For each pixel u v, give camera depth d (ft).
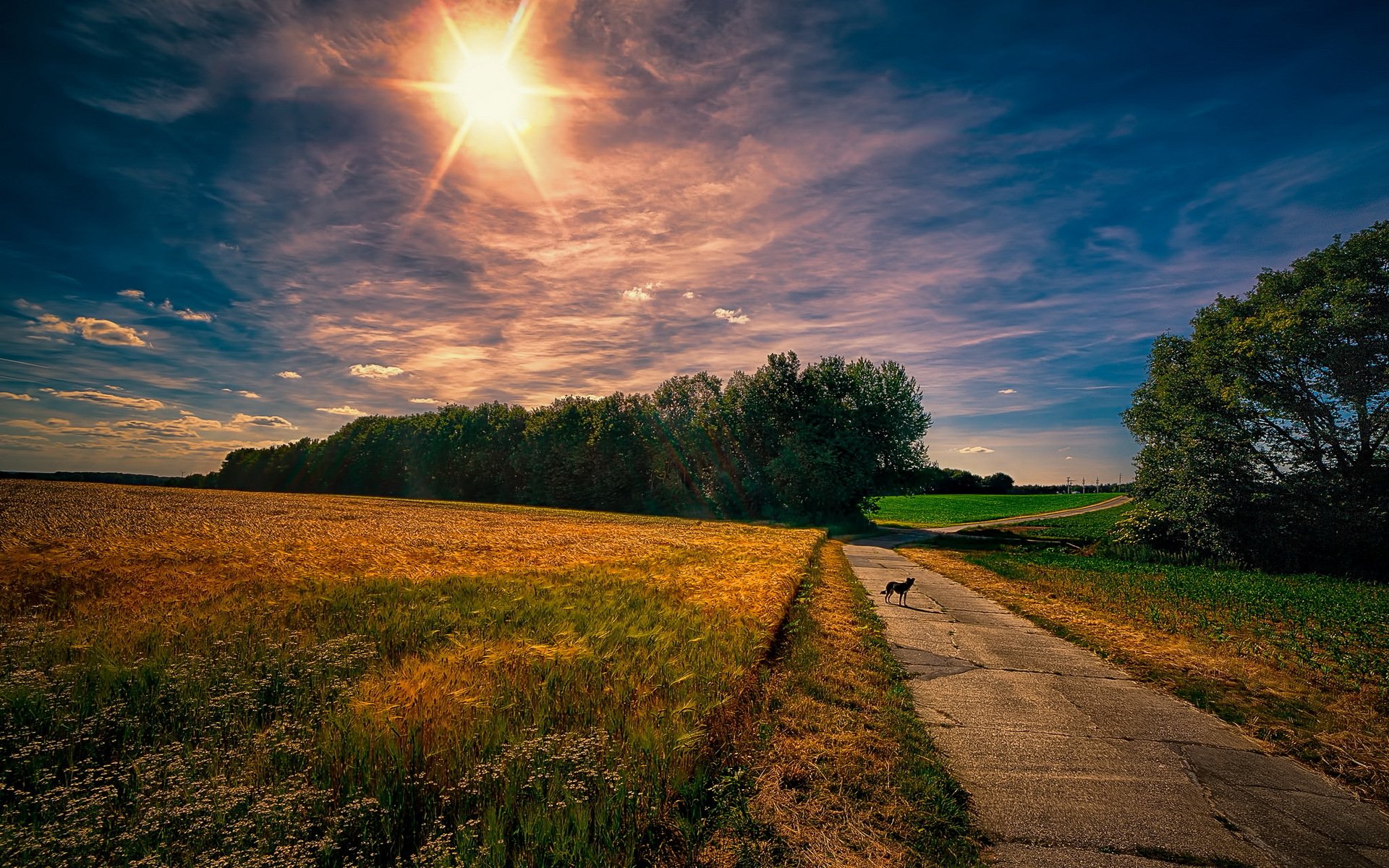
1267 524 88.69
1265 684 26.45
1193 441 97.09
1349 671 28.68
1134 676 27.68
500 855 11.37
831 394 181.98
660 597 39.04
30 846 10.98
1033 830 14.20
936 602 46.55
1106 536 109.19
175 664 21.48
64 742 15.78
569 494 265.34
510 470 315.37
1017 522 217.97
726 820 13.43
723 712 18.42
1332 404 88.53
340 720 16.87
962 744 19.22
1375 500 82.53
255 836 11.84
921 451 176.24
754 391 199.21
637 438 251.60
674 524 146.92
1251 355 92.73
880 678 25.30
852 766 16.43
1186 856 13.34
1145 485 104.73
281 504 174.50
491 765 14.46
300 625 30.04
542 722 16.93
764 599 39.06
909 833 13.52
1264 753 19.47
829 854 12.62
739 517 202.59
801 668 25.50
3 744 15.57
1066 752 18.84
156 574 45.24
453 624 30.25
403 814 13.07
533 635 27.99
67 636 25.54
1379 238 84.33
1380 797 16.66
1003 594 50.83
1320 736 20.61
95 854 11.47
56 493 188.34
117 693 18.98
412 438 372.58
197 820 12.14
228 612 31.89
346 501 227.20
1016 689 25.21
